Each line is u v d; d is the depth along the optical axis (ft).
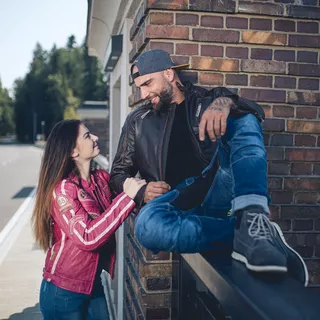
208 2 8.48
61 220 7.16
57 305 7.36
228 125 5.74
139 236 5.67
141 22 9.28
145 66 6.54
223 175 5.97
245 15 8.73
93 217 7.34
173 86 6.68
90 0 14.51
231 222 5.66
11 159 115.85
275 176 9.11
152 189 6.63
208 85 8.69
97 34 19.44
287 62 8.94
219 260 5.19
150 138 6.94
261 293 4.04
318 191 9.20
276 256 4.56
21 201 44.70
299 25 8.93
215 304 6.49
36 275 21.20
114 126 18.42
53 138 7.67
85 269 7.41
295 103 9.00
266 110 9.00
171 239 5.47
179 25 8.50
